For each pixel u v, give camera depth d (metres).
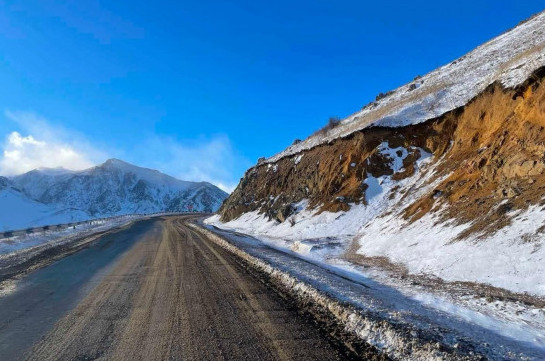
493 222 11.77
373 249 16.69
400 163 25.75
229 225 45.69
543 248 9.20
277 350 5.43
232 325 6.59
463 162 18.55
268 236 29.72
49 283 10.55
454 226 13.50
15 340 5.91
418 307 8.16
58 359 5.14
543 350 5.70
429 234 14.43
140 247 20.08
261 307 7.81
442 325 6.64
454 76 30.09
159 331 6.27
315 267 13.74
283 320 6.89
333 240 20.83
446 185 17.31
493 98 19.80
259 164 52.78
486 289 9.08
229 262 14.45
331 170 30.48
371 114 35.12
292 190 36.41
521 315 7.36
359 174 26.94
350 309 7.18
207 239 25.03
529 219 10.53
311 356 5.22
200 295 8.89
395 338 5.71
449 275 10.68
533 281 8.52
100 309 7.70
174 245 21.02
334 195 27.88
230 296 8.80
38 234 30.52
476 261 10.53
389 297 9.07
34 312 7.55
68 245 21.62
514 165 13.34
